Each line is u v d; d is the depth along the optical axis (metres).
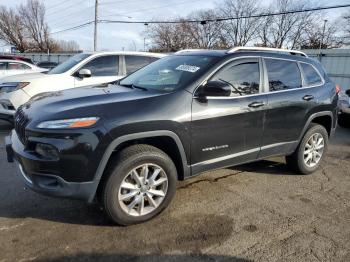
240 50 4.15
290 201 4.06
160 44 61.38
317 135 4.98
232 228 3.39
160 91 3.59
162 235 3.21
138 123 3.15
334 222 3.60
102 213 3.56
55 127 2.96
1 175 4.52
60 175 2.97
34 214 3.51
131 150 3.21
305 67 4.83
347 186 4.62
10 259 2.79
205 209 3.76
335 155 6.11
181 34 59.12
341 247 3.14
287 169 5.14
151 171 3.39
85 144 2.96
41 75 7.18
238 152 3.99
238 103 3.85
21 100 6.61
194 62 3.97
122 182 3.19
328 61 19.73
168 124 3.31
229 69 3.88
